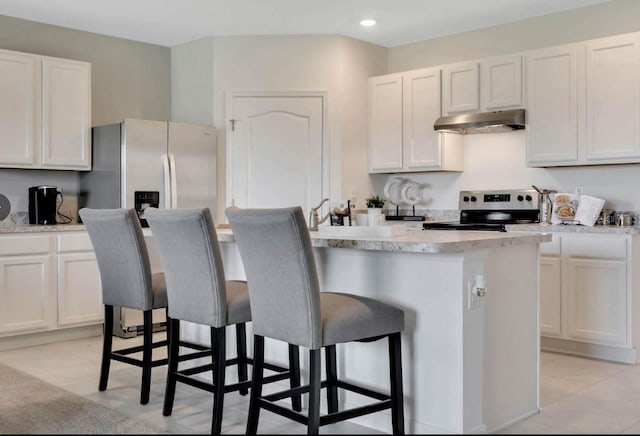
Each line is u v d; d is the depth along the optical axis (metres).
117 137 5.12
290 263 2.49
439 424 2.71
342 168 5.83
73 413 3.16
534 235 3.03
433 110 5.57
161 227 3.04
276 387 3.43
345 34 5.82
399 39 6.00
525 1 4.88
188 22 5.42
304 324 2.49
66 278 4.86
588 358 4.36
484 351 2.86
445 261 2.69
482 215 5.52
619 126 4.48
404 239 2.77
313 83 5.83
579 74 4.67
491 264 2.90
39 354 4.47
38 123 4.98
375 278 2.96
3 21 5.15
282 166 5.86
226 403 3.36
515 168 5.43
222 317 2.88
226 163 5.84
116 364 4.18
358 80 5.97
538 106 4.90
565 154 4.76
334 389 3.01
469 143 5.73
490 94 5.20
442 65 5.50
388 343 2.87
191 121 6.05
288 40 5.82
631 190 4.73
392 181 6.04
